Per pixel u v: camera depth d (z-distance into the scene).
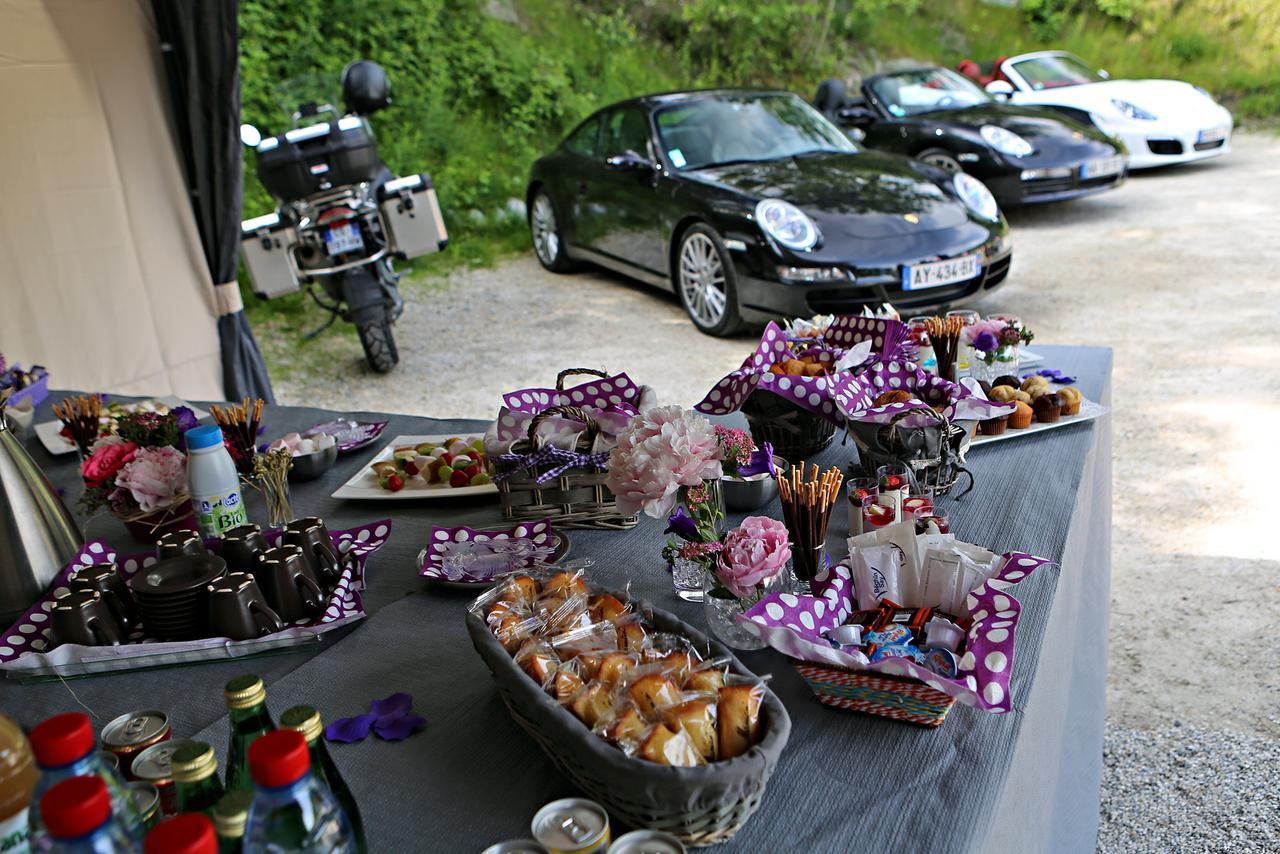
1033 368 2.13
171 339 3.84
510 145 8.77
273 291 4.45
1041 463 1.67
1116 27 12.73
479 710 1.11
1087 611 1.71
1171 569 2.74
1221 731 2.10
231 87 3.59
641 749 0.83
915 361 1.84
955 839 0.86
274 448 1.70
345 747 1.05
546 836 0.79
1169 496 3.14
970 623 1.04
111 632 1.28
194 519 1.66
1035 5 12.90
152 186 3.68
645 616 1.07
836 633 1.05
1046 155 6.61
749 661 1.16
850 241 4.40
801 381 1.64
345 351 5.38
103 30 3.44
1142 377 4.12
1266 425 3.59
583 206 6.04
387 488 1.76
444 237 4.61
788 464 1.70
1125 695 2.25
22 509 1.39
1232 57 11.94
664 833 0.80
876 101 7.49
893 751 0.98
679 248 5.17
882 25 12.66
